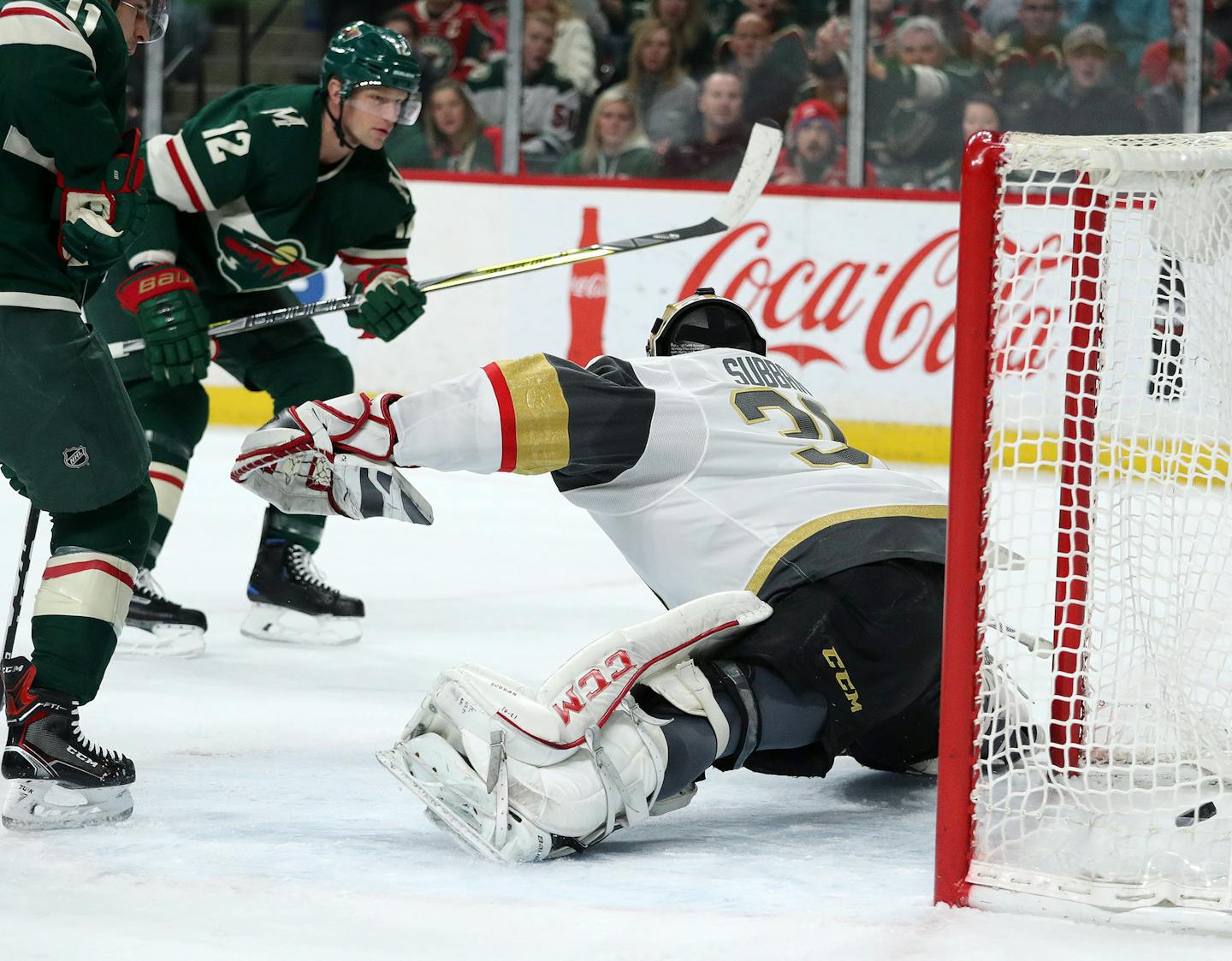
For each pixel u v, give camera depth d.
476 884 7.75
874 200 31.05
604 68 33.59
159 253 13.95
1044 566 18.22
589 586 19.03
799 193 31.44
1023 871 7.42
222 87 34.94
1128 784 9.32
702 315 10.01
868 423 31.42
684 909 7.37
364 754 10.87
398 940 6.90
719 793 10.03
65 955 6.65
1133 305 9.07
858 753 9.98
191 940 6.88
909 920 7.24
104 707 12.17
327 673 13.86
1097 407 9.76
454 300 32.84
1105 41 31.91
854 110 32.44
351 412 8.70
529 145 34.06
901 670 8.87
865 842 8.79
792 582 8.86
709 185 31.72
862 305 31.28
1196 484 9.22
